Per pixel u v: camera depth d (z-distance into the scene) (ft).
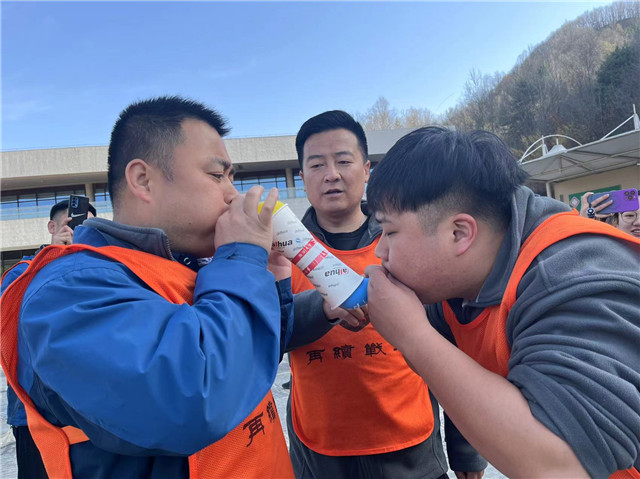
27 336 3.15
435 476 6.23
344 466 5.96
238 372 3.19
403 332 3.42
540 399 2.75
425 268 3.60
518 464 2.73
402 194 3.48
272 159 75.46
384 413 5.95
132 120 4.11
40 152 69.72
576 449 2.61
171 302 3.57
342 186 6.97
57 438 3.45
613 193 11.25
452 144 3.52
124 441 3.00
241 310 3.40
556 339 2.89
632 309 2.91
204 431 2.96
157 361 2.87
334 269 4.35
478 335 3.93
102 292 3.19
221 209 4.16
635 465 3.09
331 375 6.05
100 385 2.86
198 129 4.10
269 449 4.09
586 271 3.01
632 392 2.67
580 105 104.63
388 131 77.92
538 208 3.72
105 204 67.56
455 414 3.02
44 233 64.03
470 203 3.49
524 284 3.24
